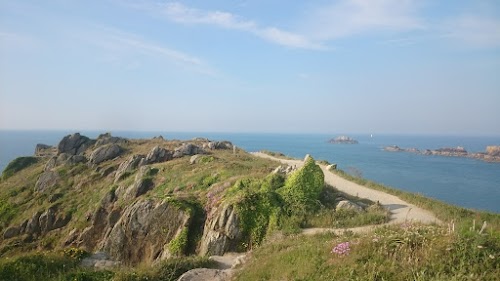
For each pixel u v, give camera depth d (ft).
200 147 189.06
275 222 79.51
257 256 58.29
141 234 97.86
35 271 51.03
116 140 224.33
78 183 169.58
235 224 80.74
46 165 194.39
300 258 43.57
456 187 266.16
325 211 82.33
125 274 48.73
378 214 78.33
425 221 73.97
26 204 165.17
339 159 479.82
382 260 35.17
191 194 110.73
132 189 136.26
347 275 34.27
